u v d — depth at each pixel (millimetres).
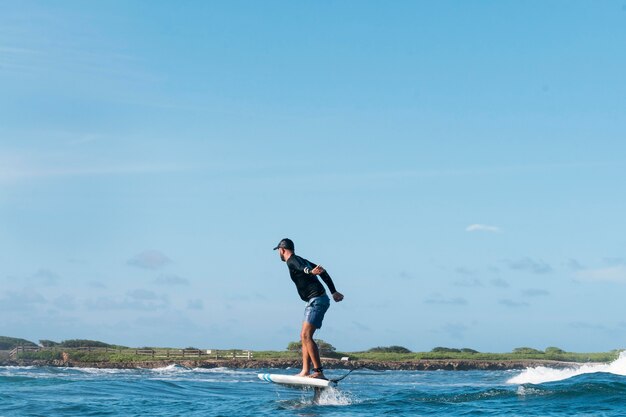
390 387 26797
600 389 14516
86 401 14891
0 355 71625
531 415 11781
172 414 12312
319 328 12320
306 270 11930
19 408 13328
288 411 12172
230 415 11828
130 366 65500
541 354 85750
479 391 15578
